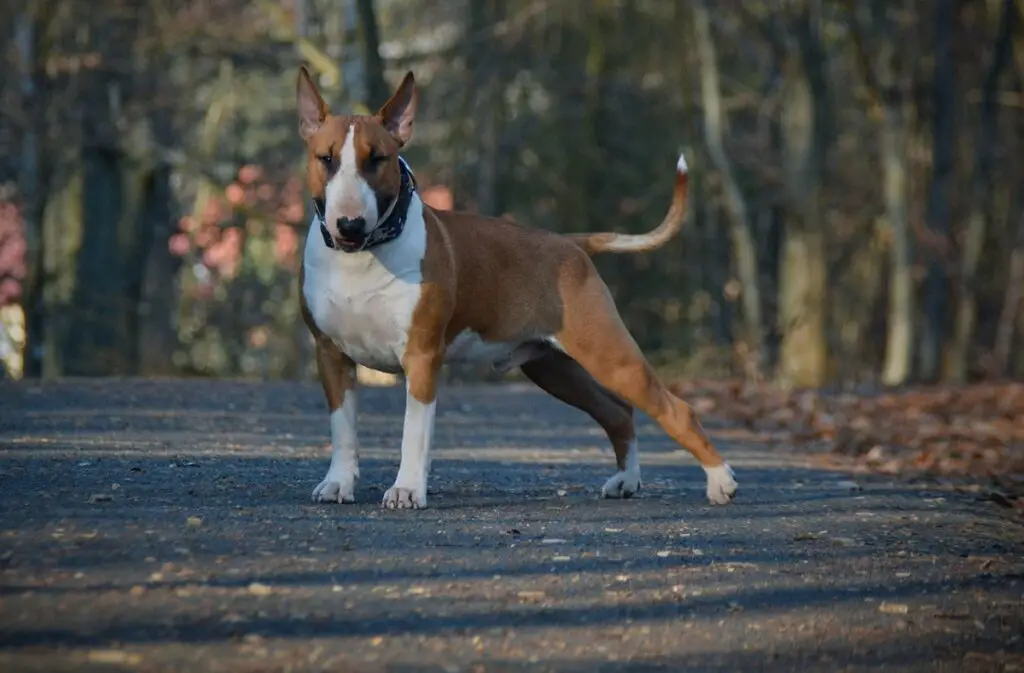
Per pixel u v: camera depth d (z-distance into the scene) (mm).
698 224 37719
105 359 27609
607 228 36719
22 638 5867
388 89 25125
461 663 6035
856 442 14695
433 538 7953
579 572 7492
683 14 31953
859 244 39656
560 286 9359
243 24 27391
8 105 26828
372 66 24703
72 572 6723
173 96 28766
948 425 17078
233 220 31703
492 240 9211
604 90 35844
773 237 38969
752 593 7379
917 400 19984
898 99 30453
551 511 9141
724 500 9867
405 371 8883
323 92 24391
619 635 6547
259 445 11531
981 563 8453
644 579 7465
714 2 31172
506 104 33219
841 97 37031
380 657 6020
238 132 32562
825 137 29562
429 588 6977
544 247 9406
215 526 7793
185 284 34812
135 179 28406
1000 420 17938
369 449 11945
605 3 31703
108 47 27391
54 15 26516
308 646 6066
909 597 7551
